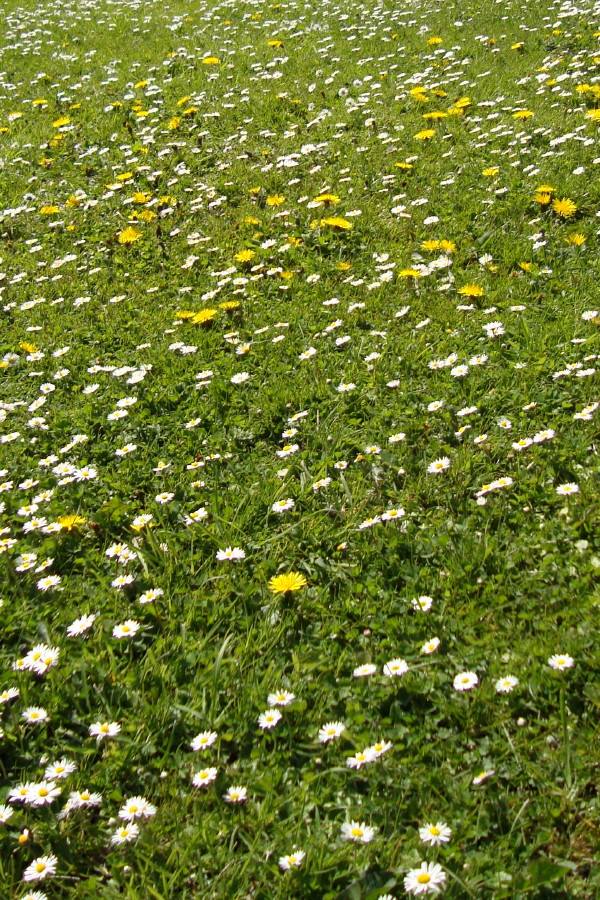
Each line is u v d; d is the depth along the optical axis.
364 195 7.28
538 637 3.01
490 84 9.36
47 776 2.75
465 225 6.40
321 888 2.36
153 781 2.76
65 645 3.33
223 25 14.03
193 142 9.22
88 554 3.84
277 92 10.37
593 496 3.58
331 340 5.29
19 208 8.16
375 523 3.67
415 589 3.35
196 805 2.65
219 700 3.01
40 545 3.98
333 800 2.64
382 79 10.30
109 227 7.70
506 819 2.48
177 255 6.93
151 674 3.12
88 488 4.30
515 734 2.74
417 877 2.24
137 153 9.25
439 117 8.50
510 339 4.87
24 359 5.74
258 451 4.39
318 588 3.45
